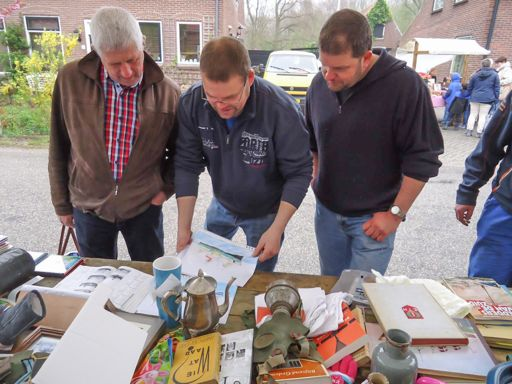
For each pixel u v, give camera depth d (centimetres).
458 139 754
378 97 146
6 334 91
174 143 181
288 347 92
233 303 119
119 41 135
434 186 471
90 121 164
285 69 730
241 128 150
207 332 100
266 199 170
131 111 167
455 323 104
